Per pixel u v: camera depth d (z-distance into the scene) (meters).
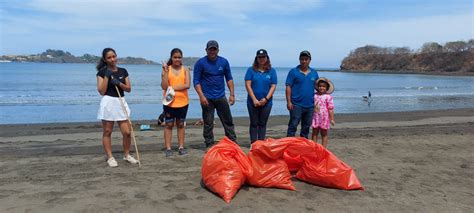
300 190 5.19
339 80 74.75
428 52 155.62
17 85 37.00
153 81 50.00
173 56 6.88
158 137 10.66
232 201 4.69
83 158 7.15
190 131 12.02
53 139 10.81
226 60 7.28
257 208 4.50
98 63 6.18
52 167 6.34
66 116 17.67
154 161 6.73
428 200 4.98
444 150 8.29
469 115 18.03
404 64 156.88
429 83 62.41
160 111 20.06
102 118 6.18
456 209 4.70
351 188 5.23
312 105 7.29
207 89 7.23
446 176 6.19
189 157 7.05
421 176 6.12
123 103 6.30
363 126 13.83
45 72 72.81
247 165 5.18
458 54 142.50
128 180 5.46
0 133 11.95
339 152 7.86
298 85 7.18
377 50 178.62
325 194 5.07
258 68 7.33
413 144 8.91
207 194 4.92
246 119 15.93
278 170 5.23
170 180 5.50
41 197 4.68
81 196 4.73
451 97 32.16
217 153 5.15
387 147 8.52
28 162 6.83
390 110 21.92
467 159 7.47
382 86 51.34
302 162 5.56
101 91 6.12
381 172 6.29
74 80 46.16
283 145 5.32
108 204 4.47
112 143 9.48
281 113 19.91
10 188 5.07
